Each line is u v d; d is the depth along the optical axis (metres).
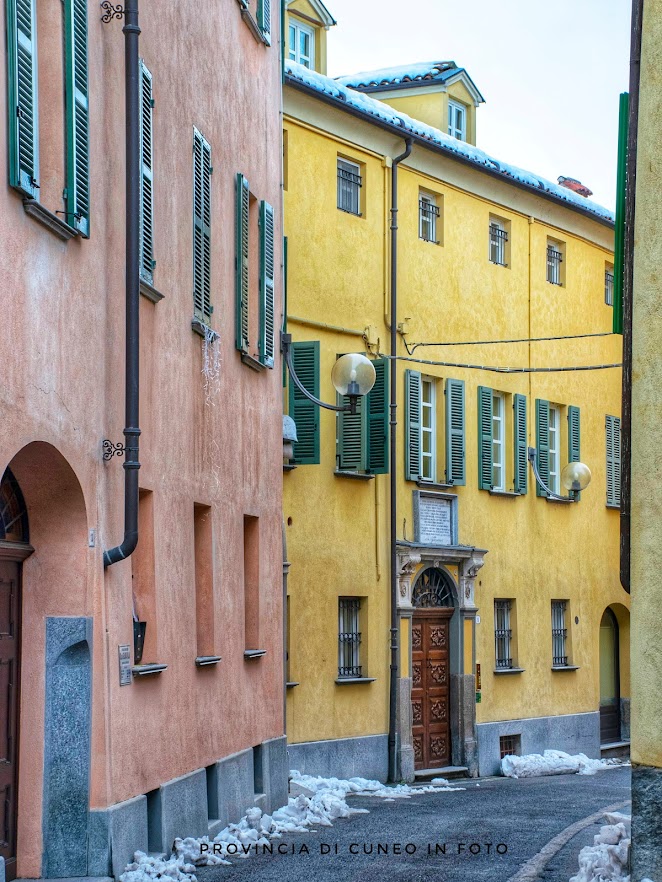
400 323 26.53
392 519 25.77
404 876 12.68
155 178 13.62
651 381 10.69
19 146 9.80
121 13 12.20
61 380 10.82
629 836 11.83
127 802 11.84
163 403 13.76
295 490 23.67
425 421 27.67
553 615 31.69
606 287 34.12
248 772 16.70
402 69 31.39
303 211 24.28
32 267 10.22
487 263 29.42
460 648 27.72
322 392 24.39
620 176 12.18
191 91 15.13
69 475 11.02
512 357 30.06
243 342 16.95
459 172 28.44
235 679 16.38
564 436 32.19
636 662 10.54
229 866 13.19
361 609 25.20
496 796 22.25
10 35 9.69
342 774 24.09
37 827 11.16
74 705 11.27
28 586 11.30
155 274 13.55
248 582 17.84
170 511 13.89
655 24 10.83
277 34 19.73
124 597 12.17
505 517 29.69
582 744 31.91
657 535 10.57
